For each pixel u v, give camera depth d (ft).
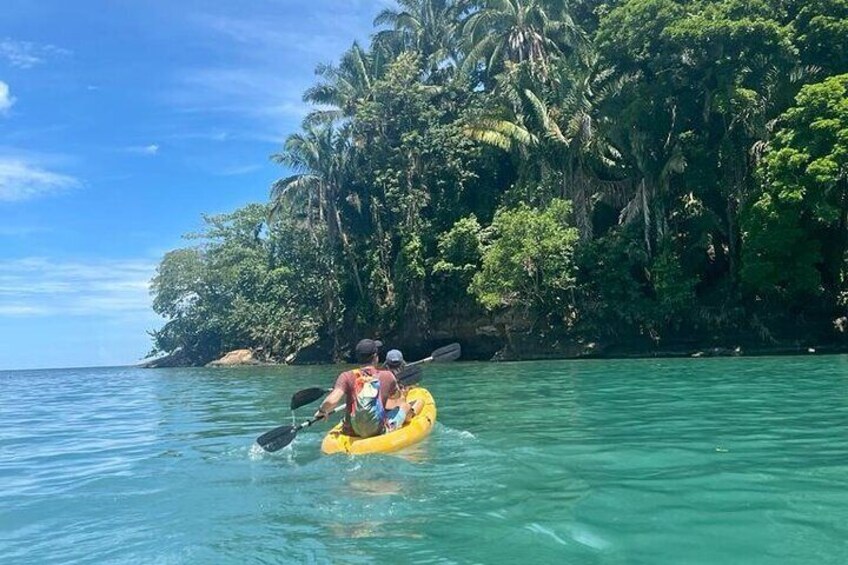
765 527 12.60
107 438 29.84
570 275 88.28
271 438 21.84
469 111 108.47
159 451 25.04
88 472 21.48
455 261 102.89
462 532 13.01
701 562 11.04
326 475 18.51
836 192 71.00
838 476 16.34
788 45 73.31
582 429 24.84
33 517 15.93
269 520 14.48
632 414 28.35
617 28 82.28
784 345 75.51
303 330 131.75
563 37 99.96
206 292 161.07
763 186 72.64
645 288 88.69
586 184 92.53
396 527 13.51
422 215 112.98
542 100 95.61
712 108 78.84
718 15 75.51
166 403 47.65
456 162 107.86
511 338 92.02
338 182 123.34
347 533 13.30
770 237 71.05
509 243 87.35
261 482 18.26
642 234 87.15
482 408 32.83
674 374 48.01
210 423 33.55
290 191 121.49
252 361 138.62
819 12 74.08
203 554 12.62
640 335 85.56
